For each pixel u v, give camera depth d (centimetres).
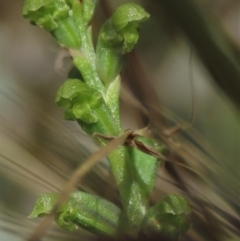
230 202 7
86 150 8
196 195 7
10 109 8
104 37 7
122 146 7
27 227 7
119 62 7
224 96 7
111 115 7
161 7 7
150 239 7
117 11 7
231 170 7
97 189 7
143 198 7
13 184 8
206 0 7
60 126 8
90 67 7
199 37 7
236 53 7
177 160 7
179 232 7
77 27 7
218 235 7
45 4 7
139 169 7
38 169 8
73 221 7
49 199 7
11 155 8
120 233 7
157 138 7
